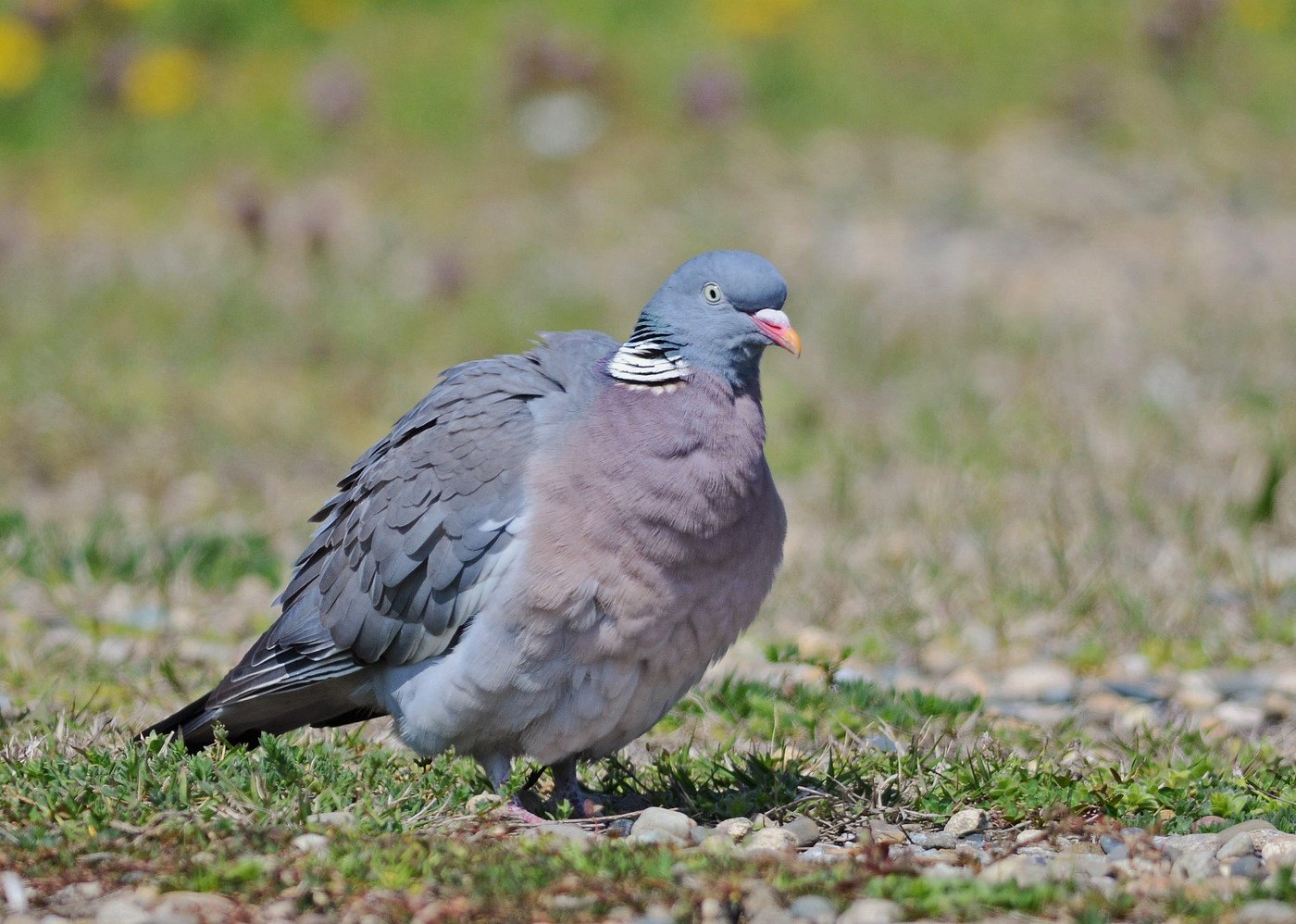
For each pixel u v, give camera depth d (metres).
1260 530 12.25
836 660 9.80
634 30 26.78
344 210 22.52
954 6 26.78
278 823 6.38
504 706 6.97
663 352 7.09
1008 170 22.84
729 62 25.53
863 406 15.69
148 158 24.53
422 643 7.14
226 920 5.57
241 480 14.61
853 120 24.44
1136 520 12.38
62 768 6.82
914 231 21.06
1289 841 6.42
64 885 5.87
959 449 14.20
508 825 6.70
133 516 13.61
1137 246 20.27
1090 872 6.10
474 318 18.33
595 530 6.79
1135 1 26.48
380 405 16.48
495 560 6.92
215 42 27.39
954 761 7.50
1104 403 15.12
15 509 12.91
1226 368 15.88
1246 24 25.78
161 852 6.08
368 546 7.27
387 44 26.94
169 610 10.88
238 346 17.61
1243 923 5.43
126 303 18.62
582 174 23.39
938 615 10.91
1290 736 8.63
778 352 16.94
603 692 6.95
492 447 7.02
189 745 7.64
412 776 7.32
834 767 7.53
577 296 18.84
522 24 26.66
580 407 7.11
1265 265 19.34
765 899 5.70
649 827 6.66
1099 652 10.14
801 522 12.98
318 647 7.40
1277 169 22.44
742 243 20.58
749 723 8.56
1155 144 23.28
